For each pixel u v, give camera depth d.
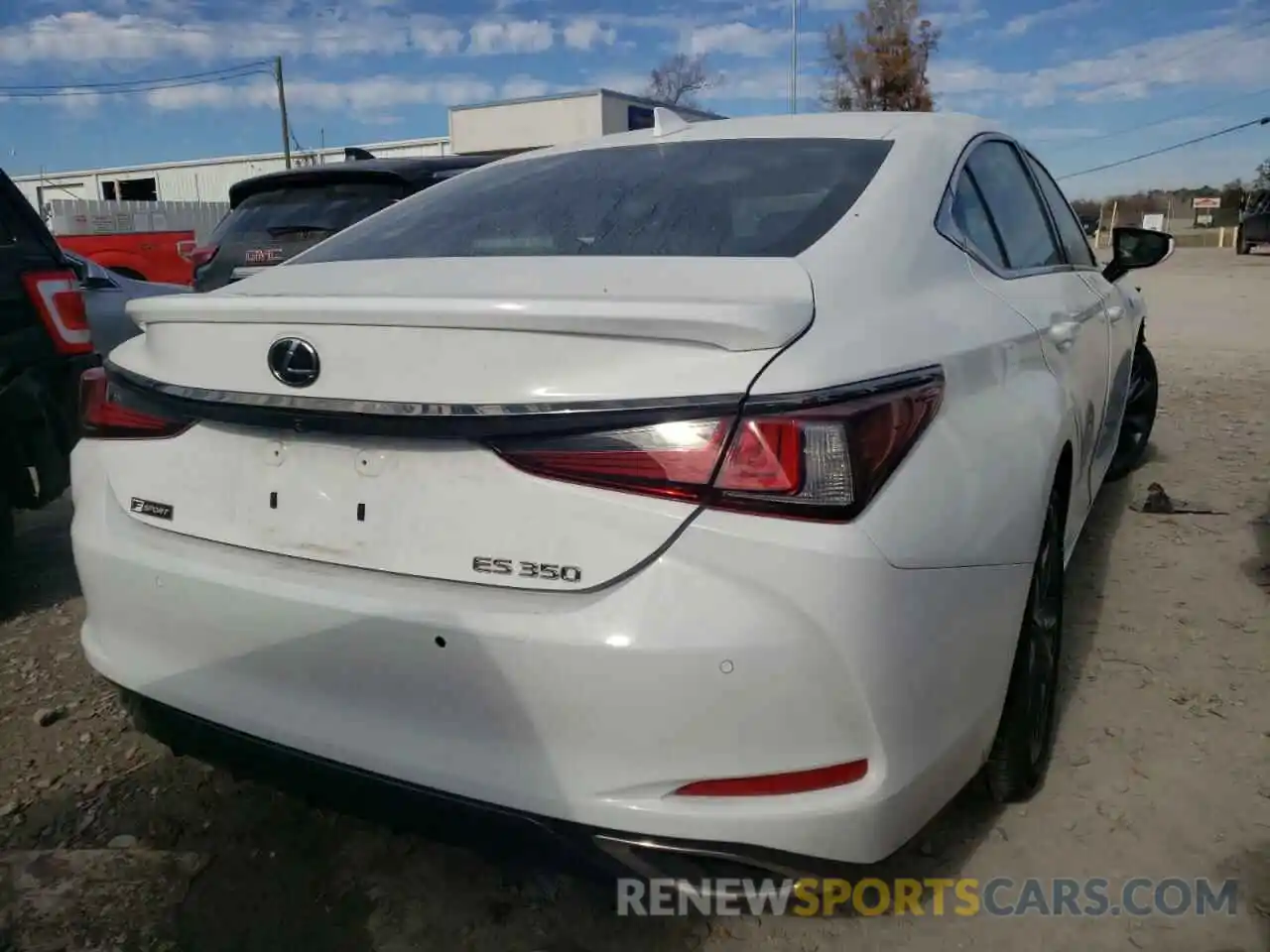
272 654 2.00
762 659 1.67
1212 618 3.58
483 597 1.80
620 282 1.97
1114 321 3.79
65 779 2.82
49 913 2.29
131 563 2.17
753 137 2.76
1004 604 2.09
